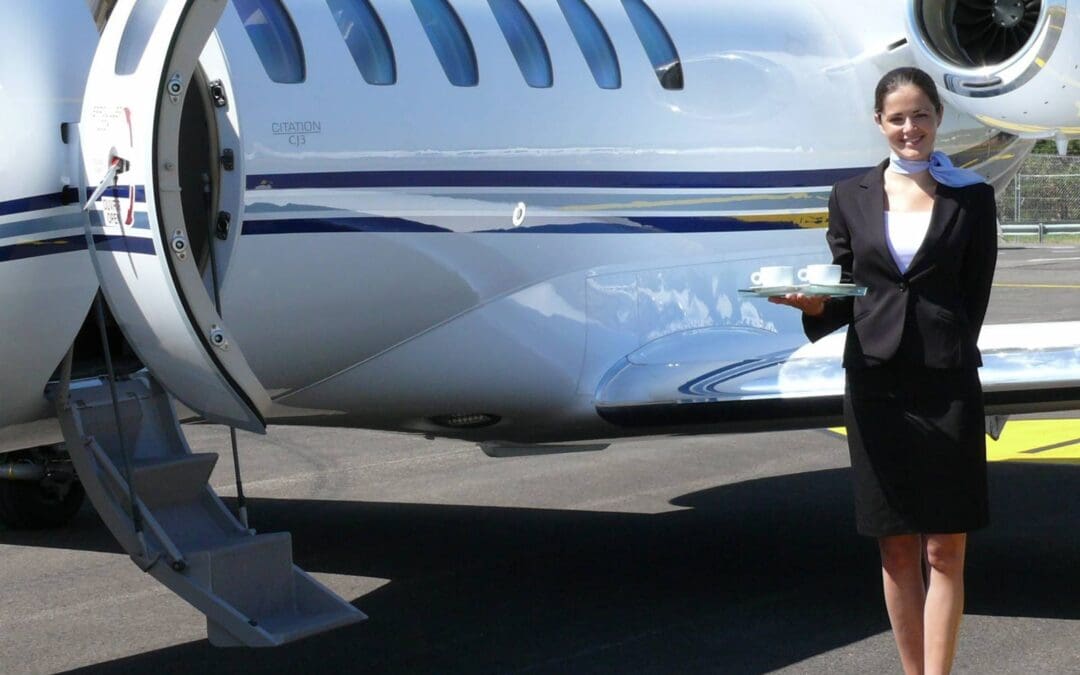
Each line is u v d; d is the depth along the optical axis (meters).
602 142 7.05
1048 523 7.97
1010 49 8.42
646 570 7.11
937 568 4.16
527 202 6.72
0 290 4.49
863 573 6.98
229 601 4.60
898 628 4.28
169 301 4.27
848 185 4.20
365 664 5.63
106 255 4.45
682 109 7.46
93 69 4.39
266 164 5.77
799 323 7.95
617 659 5.63
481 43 6.71
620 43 7.34
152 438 5.03
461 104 6.48
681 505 8.76
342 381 6.36
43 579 7.28
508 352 6.74
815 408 6.31
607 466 10.10
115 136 4.31
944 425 4.04
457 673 5.50
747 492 9.12
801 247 8.10
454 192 6.42
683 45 7.62
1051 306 19.14
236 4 5.88
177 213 4.23
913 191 4.12
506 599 6.59
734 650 5.73
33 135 4.50
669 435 7.09
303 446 11.10
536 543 7.78
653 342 7.27
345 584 6.94
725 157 7.63
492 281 6.62
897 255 4.05
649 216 7.27
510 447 7.96
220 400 4.48
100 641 6.12
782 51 8.04
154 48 4.14
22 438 5.12
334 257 6.03
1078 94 8.08
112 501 4.68
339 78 6.06
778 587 6.72
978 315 4.13
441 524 8.34
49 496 8.47
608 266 7.10
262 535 4.81
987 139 9.41
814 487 9.27
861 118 8.33
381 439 11.38
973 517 4.08
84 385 5.03
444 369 6.60
